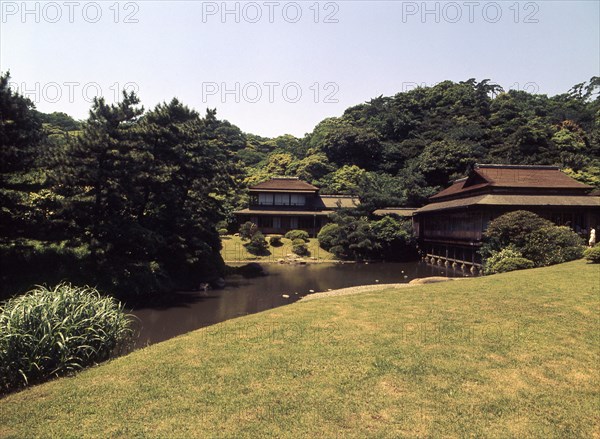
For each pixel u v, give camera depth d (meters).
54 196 21.50
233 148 95.38
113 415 5.88
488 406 6.16
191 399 6.34
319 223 55.00
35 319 8.20
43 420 5.77
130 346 12.83
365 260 44.75
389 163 72.12
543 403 6.28
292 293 24.81
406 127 80.56
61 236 20.36
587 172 53.00
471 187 36.94
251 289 26.27
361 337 9.41
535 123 68.44
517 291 14.16
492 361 7.91
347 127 79.62
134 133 23.64
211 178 30.25
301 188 55.44
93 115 21.86
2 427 5.59
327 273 34.78
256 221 54.88
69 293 9.33
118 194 21.84
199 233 28.59
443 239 40.16
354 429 5.51
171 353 8.55
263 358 8.09
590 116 83.69
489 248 26.48
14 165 18.77
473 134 70.25
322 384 6.85
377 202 49.53
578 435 5.43
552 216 32.75
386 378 7.11
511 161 60.28
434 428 5.55
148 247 22.69
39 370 7.73
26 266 20.73
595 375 7.32
